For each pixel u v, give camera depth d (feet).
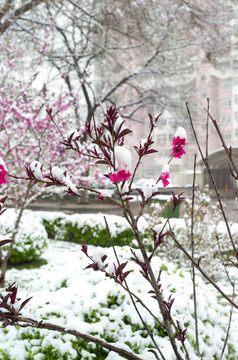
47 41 26.91
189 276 11.45
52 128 23.97
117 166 4.88
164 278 10.24
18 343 8.47
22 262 26.07
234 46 64.54
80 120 40.32
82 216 33.71
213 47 64.75
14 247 24.52
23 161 25.57
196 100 67.26
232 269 24.20
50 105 24.12
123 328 8.47
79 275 10.20
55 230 35.09
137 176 79.10
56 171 5.30
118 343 8.16
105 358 8.05
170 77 71.56
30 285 10.74
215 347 8.96
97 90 72.84
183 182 82.94
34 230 25.94
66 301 8.94
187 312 9.22
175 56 69.41
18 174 25.96
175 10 58.65
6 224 24.82
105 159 5.01
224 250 22.90
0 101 22.88
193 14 57.77
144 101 70.13
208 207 23.99
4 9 37.93
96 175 27.94
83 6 55.47
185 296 9.83
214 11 60.18
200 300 10.00
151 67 67.10
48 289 10.11
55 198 73.15
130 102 73.67
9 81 25.43
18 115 23.90
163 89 70.38
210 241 22.71
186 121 63.67
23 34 44.88
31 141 25.89
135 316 8.60
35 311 8.98
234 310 16.08
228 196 76.28
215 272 22.27
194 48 71.36
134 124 73.87
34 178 5.21
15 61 27.22
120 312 8.66
